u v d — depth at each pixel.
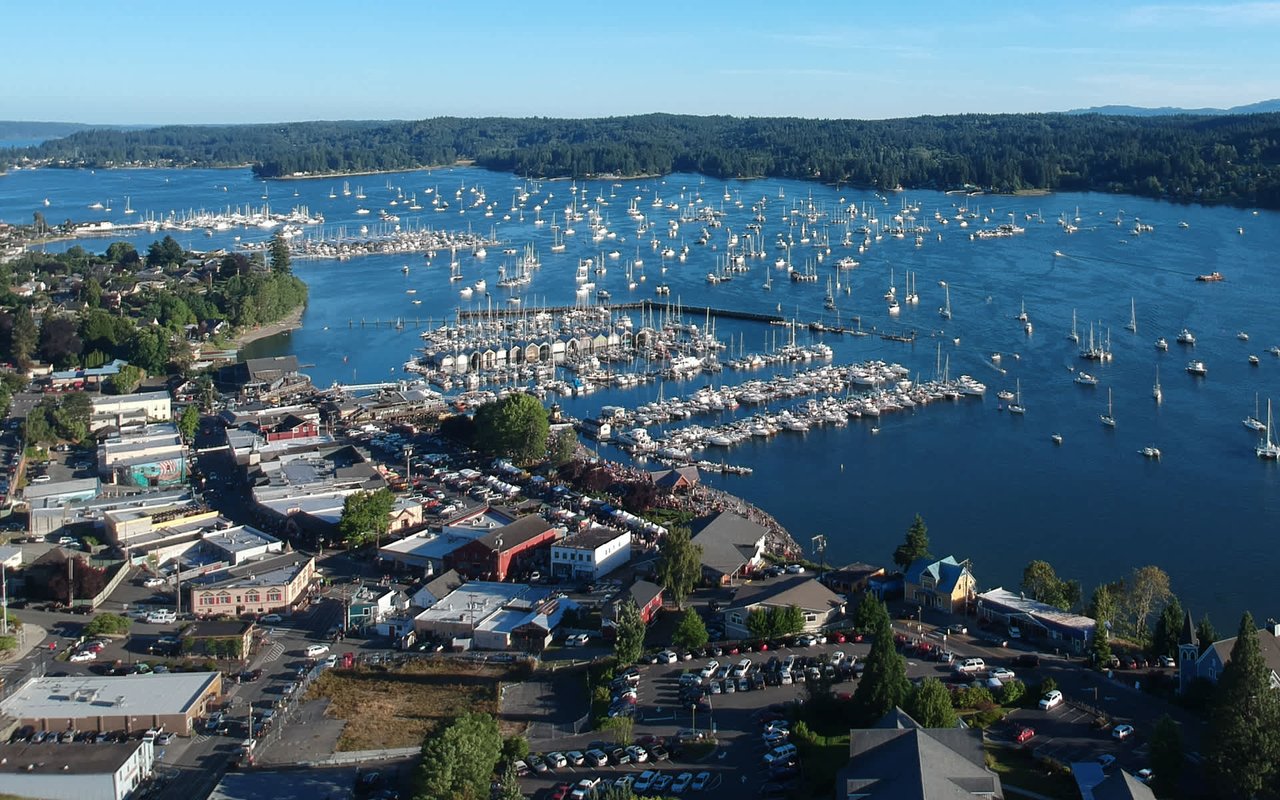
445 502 191.88
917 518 160.25
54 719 116.50
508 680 128.88
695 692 121.31
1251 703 97.75
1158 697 118.19
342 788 104.06
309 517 178.38
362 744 114.69
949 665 125.50
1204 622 126.06
